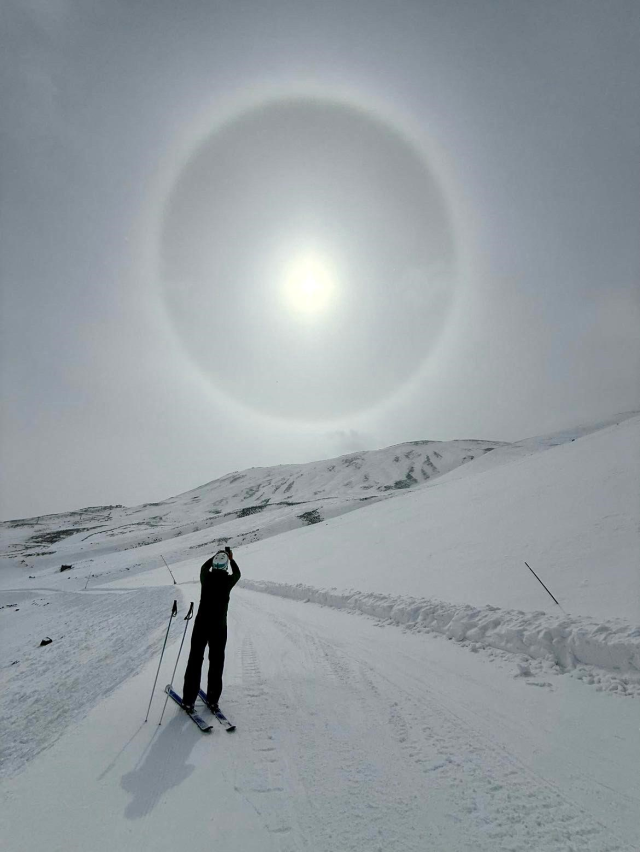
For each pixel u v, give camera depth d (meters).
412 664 6.03
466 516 17.28
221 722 3.82
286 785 2.86
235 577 4.40
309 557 23.00
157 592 25.39
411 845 2.30
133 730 3.75
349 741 3.56
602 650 5.26
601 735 3.70
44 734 4.71
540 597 7.83
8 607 41.94
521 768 3.19
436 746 3.51
